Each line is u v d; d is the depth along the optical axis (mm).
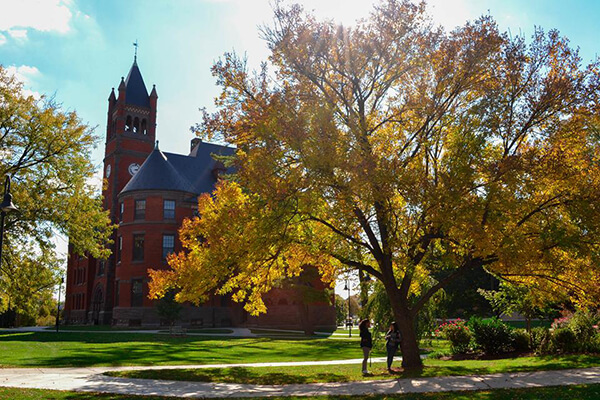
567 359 16547
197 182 58469
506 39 15477
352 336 44438
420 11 16297
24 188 26016
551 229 13992
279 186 14336
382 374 16094
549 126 15695
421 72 16859
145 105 66375
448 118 16250
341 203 14430
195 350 25672
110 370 16969
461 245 15883
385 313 25219
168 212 52781
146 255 51188
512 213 15164
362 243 17016
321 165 13688
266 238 15414
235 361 21547
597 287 15867
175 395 11938
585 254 13922
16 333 37625
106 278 56406
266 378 15398
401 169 14383
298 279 45312
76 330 45156
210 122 16406
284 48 15945
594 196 14008
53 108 27734
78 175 28484
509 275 16734
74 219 27359
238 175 15141
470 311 55656
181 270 17172
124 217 52875
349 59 16594
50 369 17156
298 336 42625
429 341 29578
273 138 14469
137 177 53688
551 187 15406
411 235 16172
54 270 28984
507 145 16281
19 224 26453
